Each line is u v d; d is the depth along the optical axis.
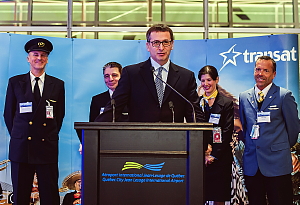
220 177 3.84
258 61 3.83
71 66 3.99
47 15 4.70
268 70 3.79
